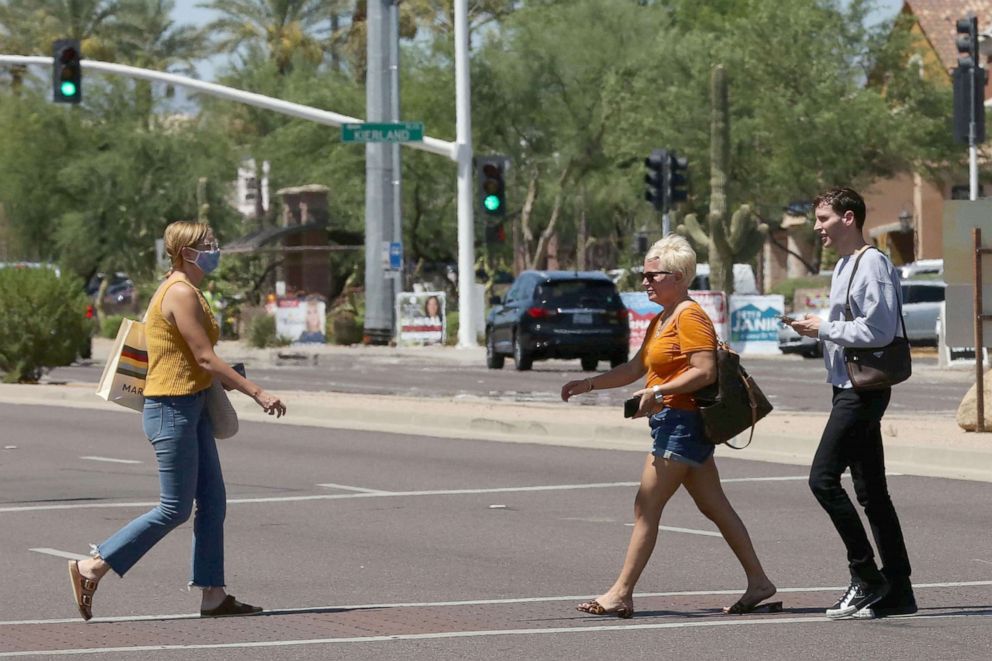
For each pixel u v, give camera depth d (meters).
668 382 23.44
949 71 156.12
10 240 179.50
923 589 26.73
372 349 116.31
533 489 41.22
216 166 178.88
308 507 38.16
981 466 43.81
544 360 96.56
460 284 116.94
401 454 49.81
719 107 108.00
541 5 176.38
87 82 189.12
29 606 25.92
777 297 106.06
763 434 49.25
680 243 23.77
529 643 22.23
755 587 24.52
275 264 168.12
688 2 197.88
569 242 194.75
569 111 166.62
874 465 23.77
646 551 24.08
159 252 149.62
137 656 21.55
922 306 108.56
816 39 152.38
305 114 105.25
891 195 177.12
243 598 26.45
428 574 28.83
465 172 115.50
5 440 54.97
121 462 48.16
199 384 23.91
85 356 86.12
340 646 22.09
